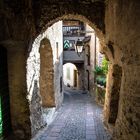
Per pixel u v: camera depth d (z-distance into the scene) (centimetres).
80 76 2403
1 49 570
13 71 608
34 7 686
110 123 751
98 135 711
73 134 727
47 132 740
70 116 1009
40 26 694
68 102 1523
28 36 614
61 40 1455
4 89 586
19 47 593
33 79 686
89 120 921
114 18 571
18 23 552
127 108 450
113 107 739
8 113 611
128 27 431
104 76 1377
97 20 715
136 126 388
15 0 533
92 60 1720
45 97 1109
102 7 710
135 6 384
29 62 636
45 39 941
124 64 482
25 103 616
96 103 1416
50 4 693
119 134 514
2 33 473
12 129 625
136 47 384
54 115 1017
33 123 664
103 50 778
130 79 430
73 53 2114
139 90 376
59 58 1312
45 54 1066
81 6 706
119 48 535
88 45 1878
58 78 1259
